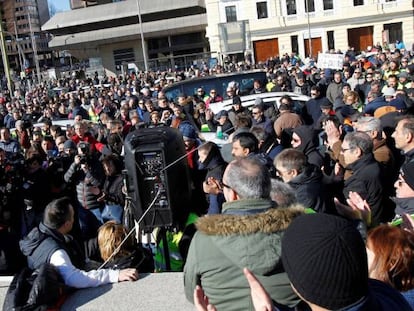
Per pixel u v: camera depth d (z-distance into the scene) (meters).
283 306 2.37
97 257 4.08
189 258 2.57
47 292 3.05
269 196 2.65
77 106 15.70
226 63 36.31
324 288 1.50
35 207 6.52
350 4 50.34
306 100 11.38
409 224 3.25
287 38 51.91
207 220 2.50
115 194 5.85
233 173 2.64
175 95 14.45
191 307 2.98
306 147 6.05
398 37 50.38
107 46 69.31
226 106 11.09
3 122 16.59
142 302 3.10
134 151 3.96
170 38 67.62
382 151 5.40
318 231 1.54
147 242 4.44
